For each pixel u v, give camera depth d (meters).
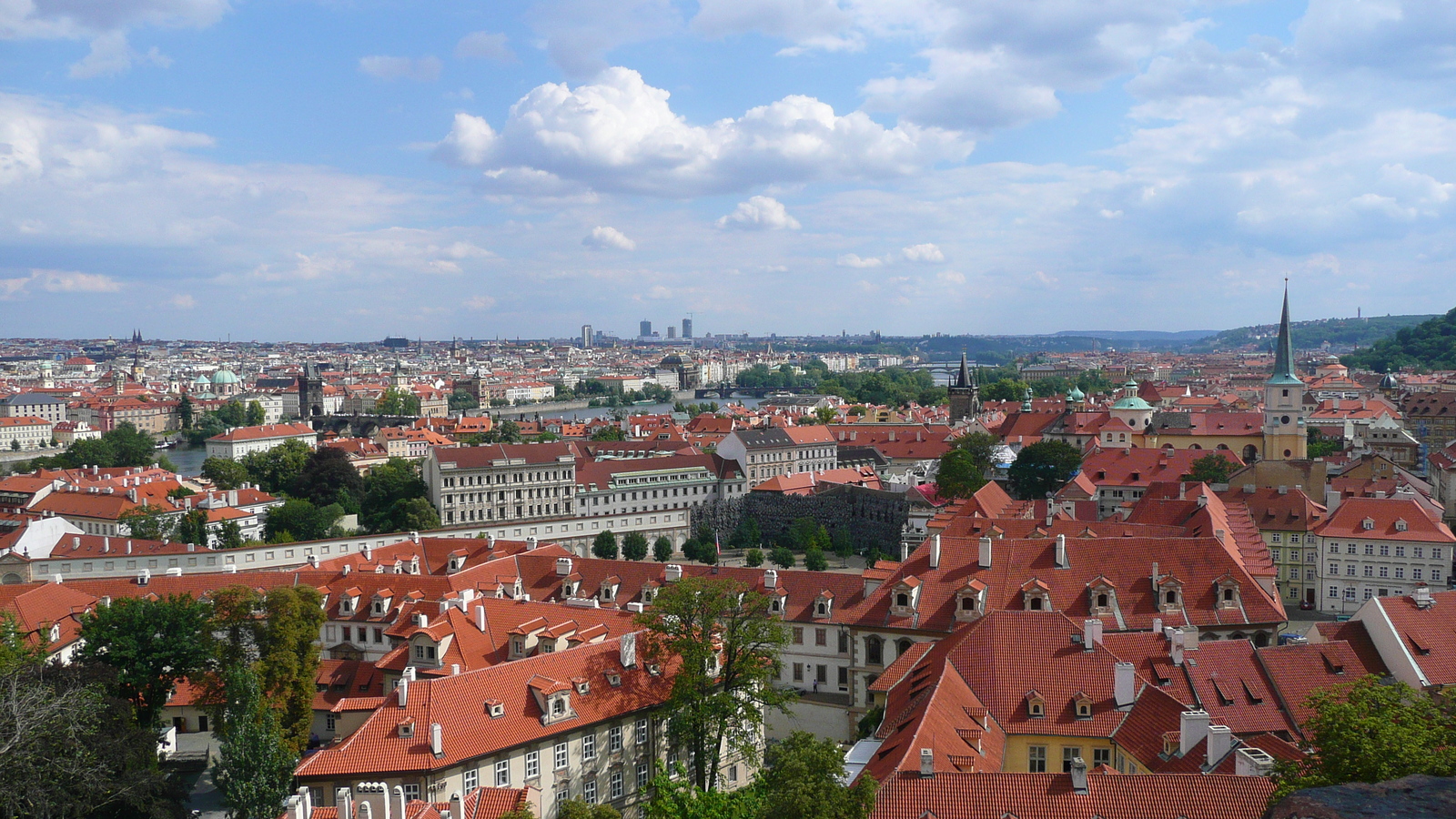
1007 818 72.38
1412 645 106.00
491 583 173.75
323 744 142.88
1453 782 31.59
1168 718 92.38
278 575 175.88
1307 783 66.62
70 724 96.12
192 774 138.00
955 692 98.06
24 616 155.38
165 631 135.38
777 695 128.62
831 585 158.50
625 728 120.50
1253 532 181.75
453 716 109.25
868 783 74.19
